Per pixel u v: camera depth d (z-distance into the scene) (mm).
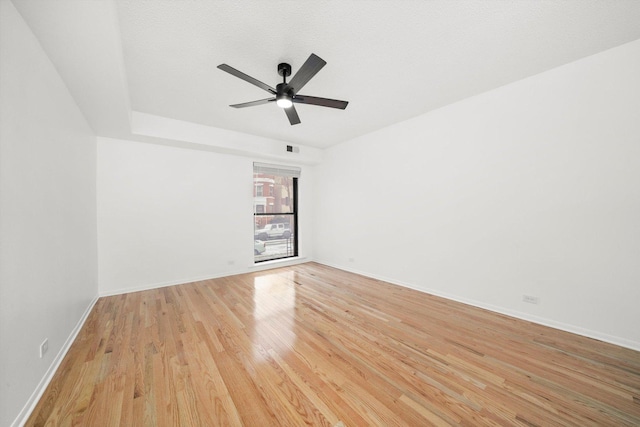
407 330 2127
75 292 2057
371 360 1693
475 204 2693
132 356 1724
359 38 1750
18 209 1222
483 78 2326
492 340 1961
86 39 1437
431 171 3098
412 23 1610
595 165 1984
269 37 1726
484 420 1203
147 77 2223
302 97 2006
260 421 1192
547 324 2215
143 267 3303
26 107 1312
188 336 2010
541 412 1253
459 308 2631
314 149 4750
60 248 1744
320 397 1349
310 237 5160
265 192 5109
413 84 2426
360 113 3127
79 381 1462
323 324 2238
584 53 1964
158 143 3367
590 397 1354
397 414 1236
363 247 4047
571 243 2102
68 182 1947
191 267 3684
